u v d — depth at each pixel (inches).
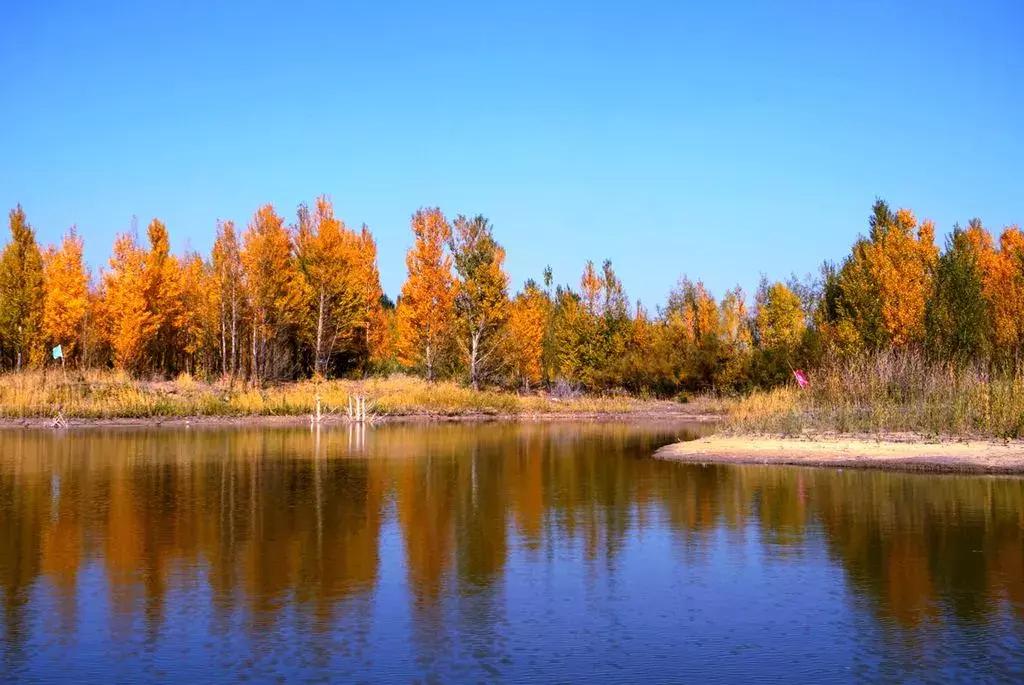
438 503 660.7
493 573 448.8
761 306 3061.0
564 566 462.9
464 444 1187.9
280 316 1988.2
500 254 2138.3
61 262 1861.5
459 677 307.3
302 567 458.9
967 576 437.7
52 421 1464.1
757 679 305.9
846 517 595.8
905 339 1750.7
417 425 1636.3
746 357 2305.6
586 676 308.5
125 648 335.6
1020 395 1008.2
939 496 677.9
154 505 646.5
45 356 1802.4
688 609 387.9
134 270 1875.0
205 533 542.9
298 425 1568.7
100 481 776.3
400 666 317.4
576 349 2367.1
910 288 1774.1
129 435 1291.8
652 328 2459.4
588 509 633.6
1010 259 1811.0
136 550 494.9
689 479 794.2
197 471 850.1
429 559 477.7
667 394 2357.3
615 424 1715.1
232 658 324.8
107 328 1964.8
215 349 2132.1
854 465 865.5
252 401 1689.2
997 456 864.9
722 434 1187.3
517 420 1834.4
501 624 366.9
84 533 541.3
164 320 2021.4
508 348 2155.5
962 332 1456.7
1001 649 334.6
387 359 2522.1
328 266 2086.6
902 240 1829.5
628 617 376.2
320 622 368.5
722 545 511.8
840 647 338.0
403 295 2075.5
